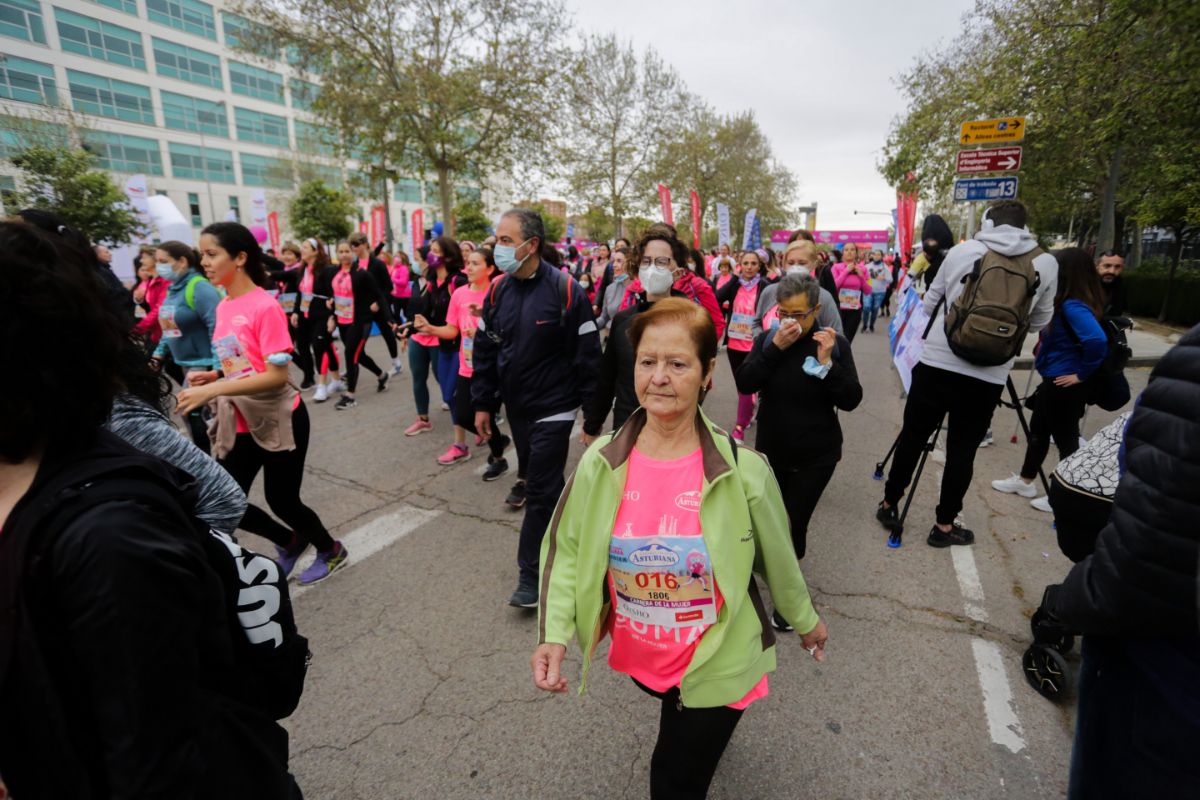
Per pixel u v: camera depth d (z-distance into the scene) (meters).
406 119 17.67
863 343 12.43
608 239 28.70
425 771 2.20
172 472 1.01
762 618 1.60
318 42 17.02
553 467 3.09
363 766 2.22
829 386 2.71
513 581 3.42
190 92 45.59
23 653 0.79
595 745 2.31
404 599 3.25
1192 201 11.91
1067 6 12.42
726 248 13.28
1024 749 2.27
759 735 2.33
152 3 42.81
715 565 1.42
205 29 45.75
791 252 4.04
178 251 4.00
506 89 17.88
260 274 3.02
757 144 42.34
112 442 0.94
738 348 5.93
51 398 0.85
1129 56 9.24
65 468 0.86
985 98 14.60
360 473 5.06
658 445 1.52
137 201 16.61
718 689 1.49
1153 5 7.94
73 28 39.31
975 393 3.38
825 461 2.82
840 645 2.86
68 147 21.80
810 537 3.90
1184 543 0.98
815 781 2.13
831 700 2.52
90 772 0.84
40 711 0.80
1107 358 4.00
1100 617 1.12
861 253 14.14
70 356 0.87
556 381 3.07
